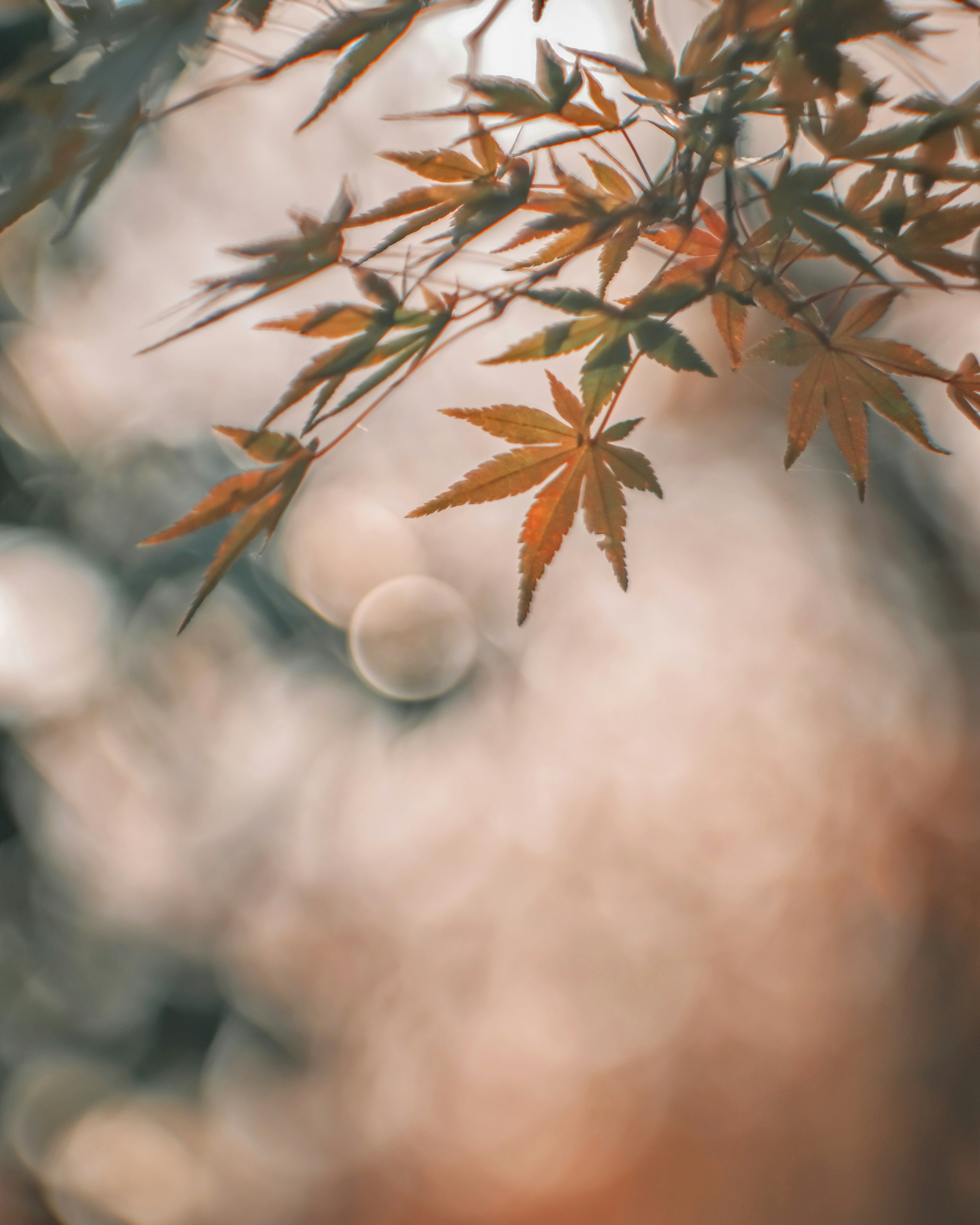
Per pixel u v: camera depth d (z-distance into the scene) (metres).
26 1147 4.27
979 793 6.30
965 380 0.80
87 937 4.28
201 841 4.56
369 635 4.24
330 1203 6.53
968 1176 6.10
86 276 3.55
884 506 6.12
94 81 0.84
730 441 6.56
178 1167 5.01
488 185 0.78
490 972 7.25
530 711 6.50
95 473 3.67
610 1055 7.70
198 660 3.95
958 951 6.38
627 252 0.77
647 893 7.43
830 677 6.80
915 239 0.79
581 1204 7.47
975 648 6.23
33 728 3.59
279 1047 5.71
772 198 0.79
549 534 0.81
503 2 0.87
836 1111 6.77
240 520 0.82
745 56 0.76
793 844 7.08
